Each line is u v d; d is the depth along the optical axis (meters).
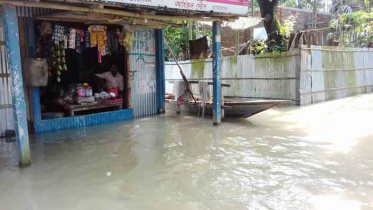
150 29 10.40
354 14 16.16
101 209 4.02
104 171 5.34
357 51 14.86
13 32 5.36
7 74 7.61
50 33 8.02
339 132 7.74
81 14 7.05
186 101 10.41
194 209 3.98
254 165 5.50
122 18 7.56
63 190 4.60
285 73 11.95
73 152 6.43
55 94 8.98
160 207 4.05
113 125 9.00
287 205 4.03
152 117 10.23
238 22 11.89
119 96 9.98
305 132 7.84
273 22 12.66
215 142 7.04
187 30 16.58
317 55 12.40
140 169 5.41
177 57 16.92
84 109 8.86
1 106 7.59
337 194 4.30
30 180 5.00
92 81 10.16
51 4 5.48
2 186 4.77
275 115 10.17
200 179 4.93
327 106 11.59
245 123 9.04
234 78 13.62
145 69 10.40
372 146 6.50
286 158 5.85
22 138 5.58
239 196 4.31
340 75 13.83
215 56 8.62
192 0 7.20
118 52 10.12
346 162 5.57
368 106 11.41
